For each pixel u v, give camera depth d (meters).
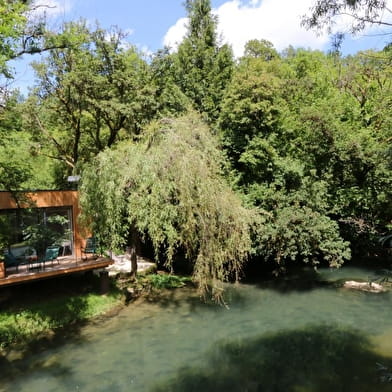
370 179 16.50
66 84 17.12
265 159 15.58
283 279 15.69
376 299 12.80
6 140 12.05
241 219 11.55
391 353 8.73
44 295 11.92
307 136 16.59
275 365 8.37
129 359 8.73
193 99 18.52
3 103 10.95
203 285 11.70
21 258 12.14
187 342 9.65
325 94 19.33
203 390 7.37
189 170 10.66
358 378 7.64
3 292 11.57
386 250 16.73
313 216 13.98
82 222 12.45
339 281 15.05
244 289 14.41
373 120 17.98
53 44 10.99
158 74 19.70
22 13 9.88
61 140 21.45
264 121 15.60
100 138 21.72
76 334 10.15
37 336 9.99
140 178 10.91
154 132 11.85
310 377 7.77
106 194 11.23
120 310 12.02
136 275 14.57
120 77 17.88
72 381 7.78
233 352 9.06
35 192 12.36
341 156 15.83
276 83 16.22
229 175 15.48
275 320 11.12
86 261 12.64
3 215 11.16
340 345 9.29
